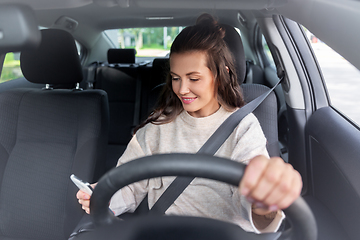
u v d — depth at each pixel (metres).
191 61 0.78
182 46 0.78
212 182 0.87
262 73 2.85
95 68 2.95
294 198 0.34
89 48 3.59
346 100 1.19
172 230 0.43
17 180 1.36
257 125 0.91
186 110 0.88
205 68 0.79
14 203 1.36
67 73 1.48
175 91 0.83
